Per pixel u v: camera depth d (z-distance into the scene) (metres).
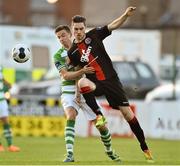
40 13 129.38
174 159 33.25
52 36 71.69
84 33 28.77
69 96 30.64
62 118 55.78
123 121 54.84
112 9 125.75
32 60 71.31
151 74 68.94
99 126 28.86
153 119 55.22
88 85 28.56
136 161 29.47
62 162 28.28
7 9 127.50
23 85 70.88
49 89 69.25
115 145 44.81
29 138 52.25
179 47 112.81
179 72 84.75
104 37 28.97
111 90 28.70
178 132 54.16
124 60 68.75
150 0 118.75
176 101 55.09
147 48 73.81
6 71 57.06
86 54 28.69
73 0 129.88
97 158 33.69
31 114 56.25
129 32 73.44
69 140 29.95
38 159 32.25
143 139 29.20
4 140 48.62
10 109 56.25
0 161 29.19
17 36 70.69
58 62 30.03
